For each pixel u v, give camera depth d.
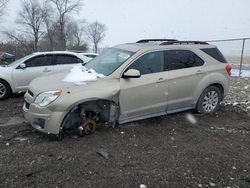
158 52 6.73
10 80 9.74
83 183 4.25
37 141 5.70
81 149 5.35
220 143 5.88
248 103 9.08
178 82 6.87
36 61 10.26
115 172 4.58
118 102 6.16
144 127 6.57
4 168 4.60
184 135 6.21
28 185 4.16
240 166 4.95
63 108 5.54
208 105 7.64
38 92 5.68
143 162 4.93
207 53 7.55
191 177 4.51
